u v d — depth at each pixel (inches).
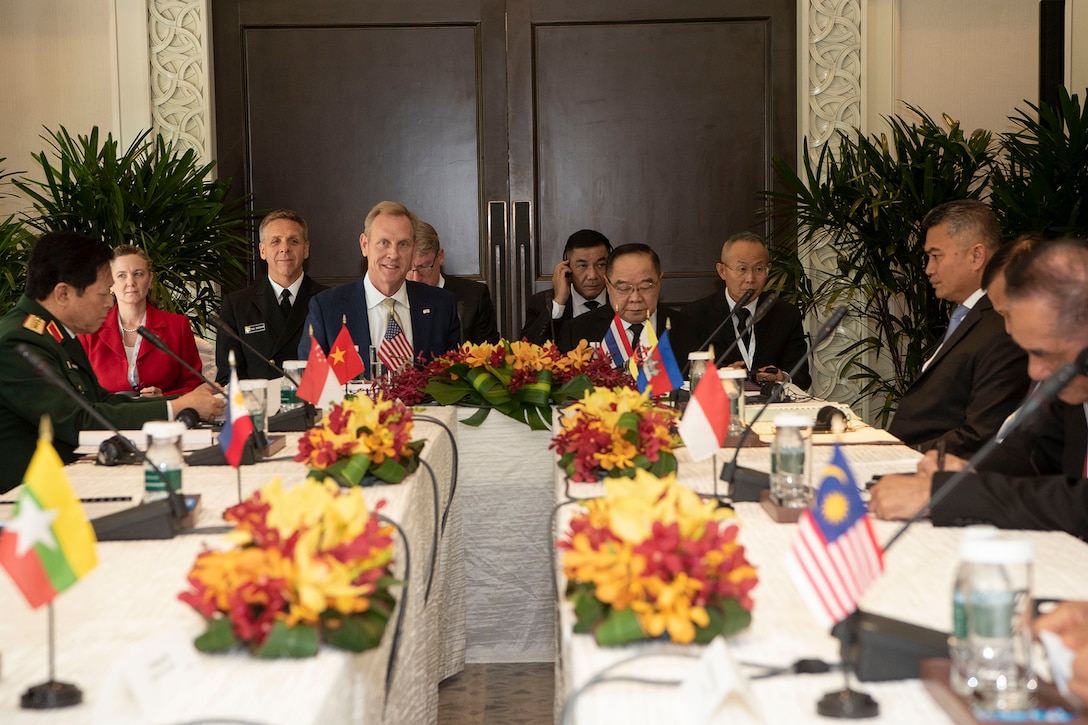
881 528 74.4
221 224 201.3
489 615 135.8
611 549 52.4
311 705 45.1
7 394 116.9
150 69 213.3
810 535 48.7
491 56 220.8
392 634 68.3
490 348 139.9
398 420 93.4
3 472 118.6
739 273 185.6
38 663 51.6
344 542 53.6
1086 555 67.4
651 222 223.0
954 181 191.9
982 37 217.6
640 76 221.5
